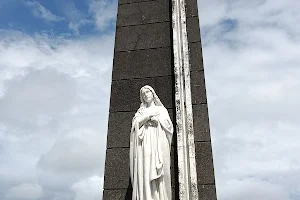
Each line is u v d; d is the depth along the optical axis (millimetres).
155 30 8922
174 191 6832
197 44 8391
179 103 7316
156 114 6801
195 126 7473
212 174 6965
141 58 8609
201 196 6816
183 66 7793
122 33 9078
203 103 7668
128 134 7723
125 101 8125
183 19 8406
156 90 8102
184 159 6762
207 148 7223
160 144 6492
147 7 9312
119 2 9555
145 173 6223
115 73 8531
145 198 6062
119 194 7160
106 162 7527
